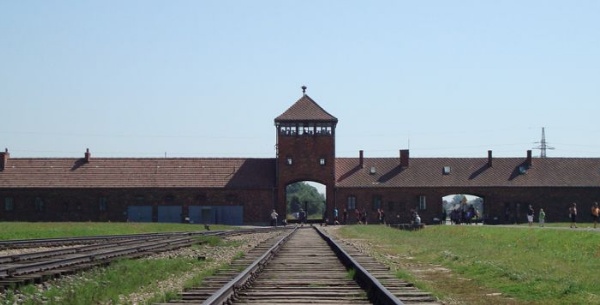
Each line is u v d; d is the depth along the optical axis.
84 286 18.59
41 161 97.56
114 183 94.75
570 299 18.09
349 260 24.50
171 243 38.72
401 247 40.50
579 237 37.94
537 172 97.94
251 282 20.20
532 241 40.94
